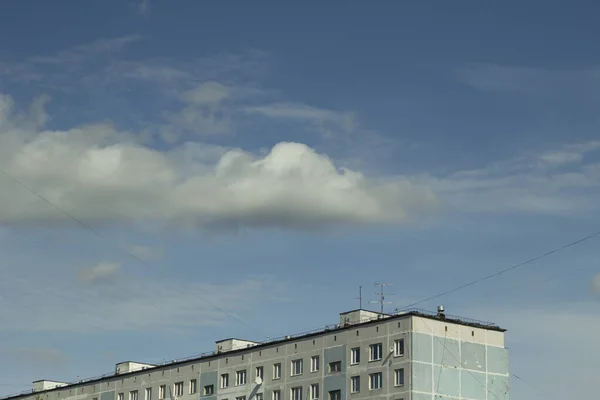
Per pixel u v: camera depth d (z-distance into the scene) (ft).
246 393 504.43
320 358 476.54
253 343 534.37
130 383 564.71
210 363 527.40
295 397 482.28
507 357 465.06
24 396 624.59
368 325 461.78
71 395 594.65
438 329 450.71
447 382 446.19
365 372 456.04
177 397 537.24
